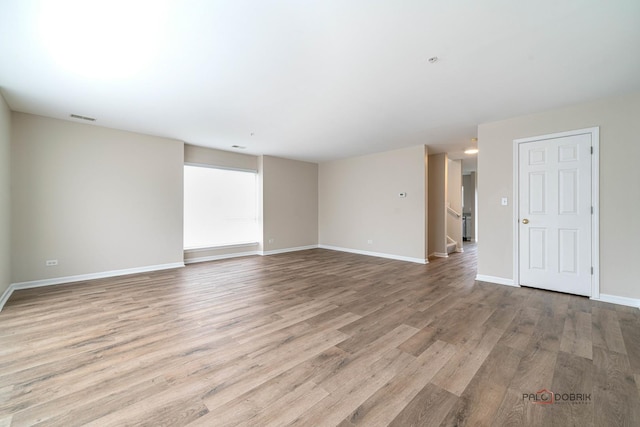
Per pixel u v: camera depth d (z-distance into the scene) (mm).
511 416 1381
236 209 6270
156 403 1479
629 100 2977
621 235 3023
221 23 1872
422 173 5438
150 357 1945
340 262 5516
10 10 1720
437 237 6270
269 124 4125
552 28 1914
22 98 3156
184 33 1985
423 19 1829
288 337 2248
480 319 2613
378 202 6219
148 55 2273
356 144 5402
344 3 1679
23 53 2229
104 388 1604
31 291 3496
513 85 2803
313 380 1678
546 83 2760
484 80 2697
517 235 3734
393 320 2592
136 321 2566
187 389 1596
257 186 6586
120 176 4406
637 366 1818
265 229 6469
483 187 4031
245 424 1330
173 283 3902
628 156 2980
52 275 3832
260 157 6488
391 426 1317
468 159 7074
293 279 4141
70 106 3404
